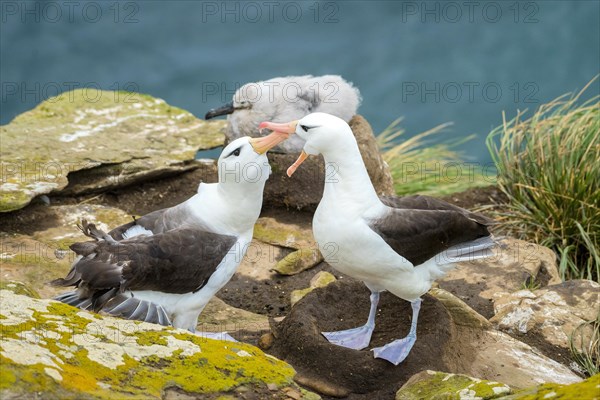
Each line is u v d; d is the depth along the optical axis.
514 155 15.04
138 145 14.45
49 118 15.03
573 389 7.14
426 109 24.27
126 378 7.32
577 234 13.54
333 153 9.03
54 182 12.66
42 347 7.29
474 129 23.48
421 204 9.95
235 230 9.62
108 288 8.56
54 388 6.79
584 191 13.57
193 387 7.48
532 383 9.36
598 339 10.42
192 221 9.57
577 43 25.88
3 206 11.83
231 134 13.46
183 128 15.47
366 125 13.70
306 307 9.80
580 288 11.17
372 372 8.95
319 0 27.69
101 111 15.55
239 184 9.35
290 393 7.77
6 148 13.48
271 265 12.17
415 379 8.55
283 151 13.18
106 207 12.96
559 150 14.17
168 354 7.75
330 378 9.05
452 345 9.48
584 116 14.84
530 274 11.95
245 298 11.47
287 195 13.18
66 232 12.12
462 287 11.64
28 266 10.94
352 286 10.26
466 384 8.22
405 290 9.27
